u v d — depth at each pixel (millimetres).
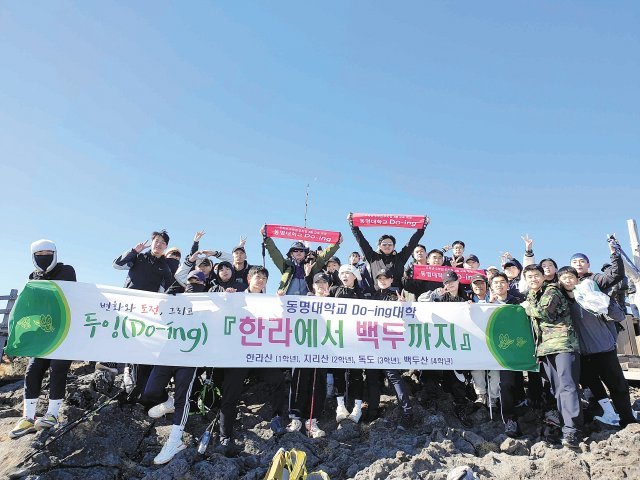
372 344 6656
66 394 6805
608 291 7414
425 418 6691
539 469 5352
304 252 8445
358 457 5898
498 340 6754
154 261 7660
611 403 6719
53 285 6301
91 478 5281
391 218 8578
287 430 6473
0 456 5406
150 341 6250
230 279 7844
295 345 6496
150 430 6477
